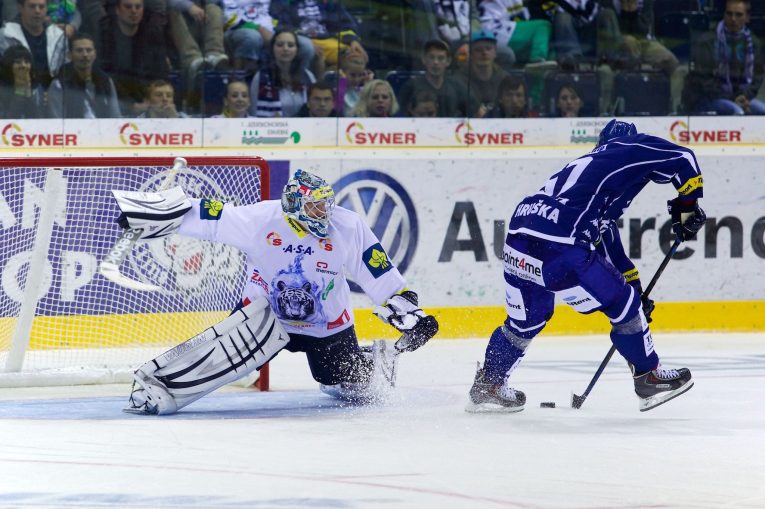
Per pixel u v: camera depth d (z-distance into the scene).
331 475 8.58
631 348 11.87
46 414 12.22
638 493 8.02
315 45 21.55
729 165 22.02
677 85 22.72
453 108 21.95
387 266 12.54
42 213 14.86
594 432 10.93
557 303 21.47
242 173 16.73
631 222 21.66
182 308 17.12
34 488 8.04
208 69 21.28
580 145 22.22
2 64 20.61
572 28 22.28
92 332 17.80
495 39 21.95
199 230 12.32
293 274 12.50
